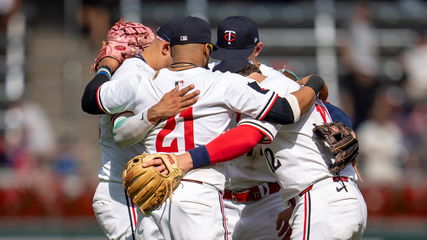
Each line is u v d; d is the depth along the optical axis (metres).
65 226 38.78
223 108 16.70
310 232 17.09
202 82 16.70
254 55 19.06
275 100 16.55
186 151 16.62
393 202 40.34
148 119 16.47
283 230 18.95
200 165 16.36
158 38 18.39
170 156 16.28
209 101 16.55
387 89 51.72
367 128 44.78
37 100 48.66
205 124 16.61
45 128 44.81
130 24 19.22
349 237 17.09
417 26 59.44
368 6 58.97
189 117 16.58
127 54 18.72
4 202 39.72
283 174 17.64
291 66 54.50
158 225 16.62
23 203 39.75
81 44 48.00
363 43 52.16
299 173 17.36
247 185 19.31
